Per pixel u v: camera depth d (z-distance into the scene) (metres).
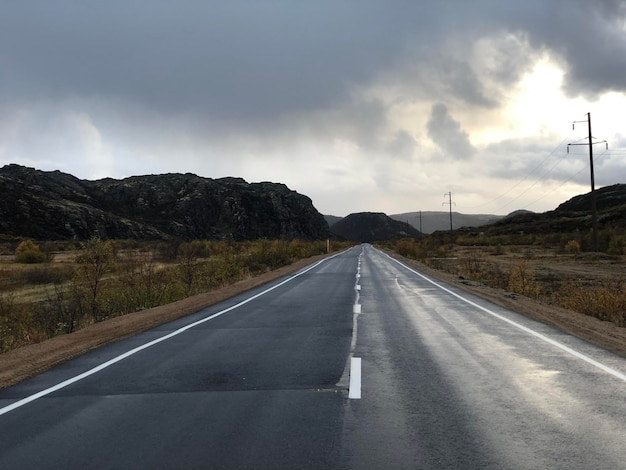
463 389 6.16
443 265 40.00
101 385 6.75
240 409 5.48
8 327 15.65
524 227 125.44
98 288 19.30
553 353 8.29
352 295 18.03
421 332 10.42
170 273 24.08
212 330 11.12
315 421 5.03
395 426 4.85
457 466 3.90
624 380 6.55
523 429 4.73
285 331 10.74
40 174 174.25
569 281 25.67
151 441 4.57
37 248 49.97
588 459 4.01
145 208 178.12
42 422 5.25
